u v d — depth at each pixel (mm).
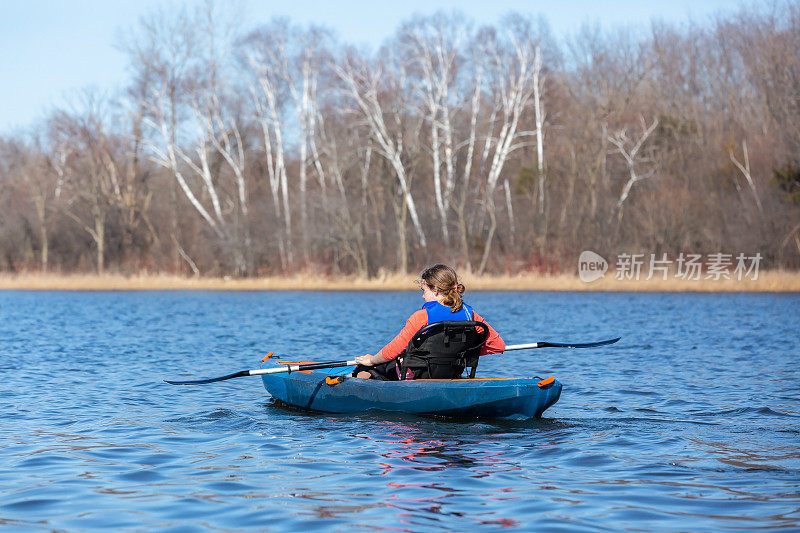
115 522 7008
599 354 21125
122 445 10266
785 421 11781
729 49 72875
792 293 51469
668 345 23328
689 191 63438
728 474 8656
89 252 75312
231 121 67250
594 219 63562
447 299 11859
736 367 18281
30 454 9727
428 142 65250
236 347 23188
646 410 12719
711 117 71188
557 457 9508
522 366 18672
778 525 6824
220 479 8500
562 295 52125
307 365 12609
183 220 73125
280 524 6934
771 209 58719
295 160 72438
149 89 64938
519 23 62281
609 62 70625
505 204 67000
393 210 67375
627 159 64438
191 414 12570
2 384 15891
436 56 61531
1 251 78062
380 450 9930
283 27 64000
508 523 6941
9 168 85625
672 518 7051
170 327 30672
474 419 11602
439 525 6902
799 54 65625
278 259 69250
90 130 70812
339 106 64562
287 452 9836
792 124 61906
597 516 7125
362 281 61844
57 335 27422
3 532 6723
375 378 12781
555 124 69250
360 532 6719
